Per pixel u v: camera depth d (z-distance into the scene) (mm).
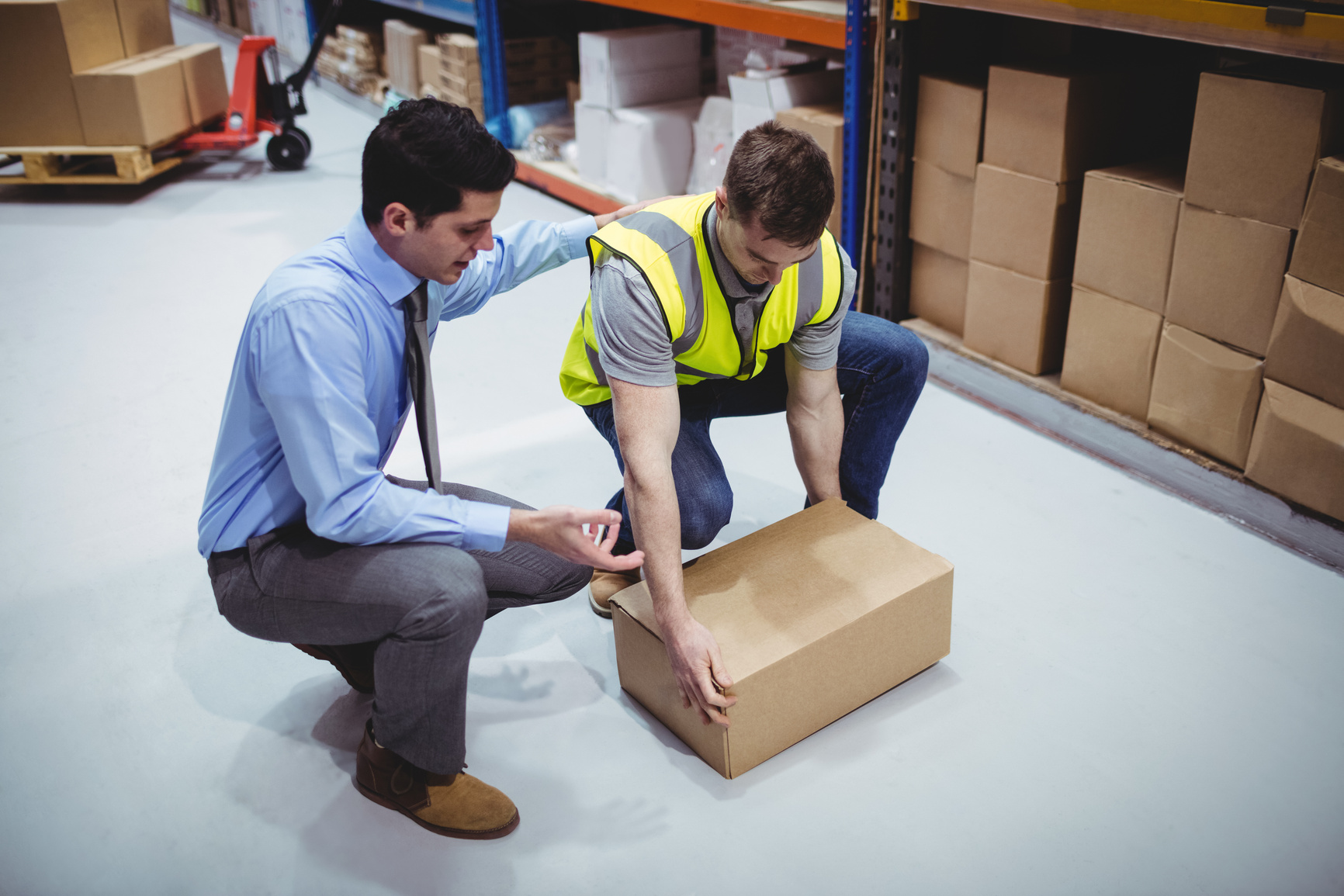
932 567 1706
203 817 1596
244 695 1844
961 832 1513
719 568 1714
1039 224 2502
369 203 1266
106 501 2451
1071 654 1857
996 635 1910
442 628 1358
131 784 1659
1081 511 2295
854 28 2746
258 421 1383
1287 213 1962
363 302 1350
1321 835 1493
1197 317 2209
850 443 1961
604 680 1851
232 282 3832
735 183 1317
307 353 1273
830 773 1623
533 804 1592
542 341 3275
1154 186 2219
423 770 1534
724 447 2611
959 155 2666
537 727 1744
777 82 3145
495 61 4809
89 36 4504
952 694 1773
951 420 2709
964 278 2859
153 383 3045
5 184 5113
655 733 1727
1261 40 1844
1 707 1820
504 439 2691
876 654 1684
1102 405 2529
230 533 1456
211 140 5062
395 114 1217
